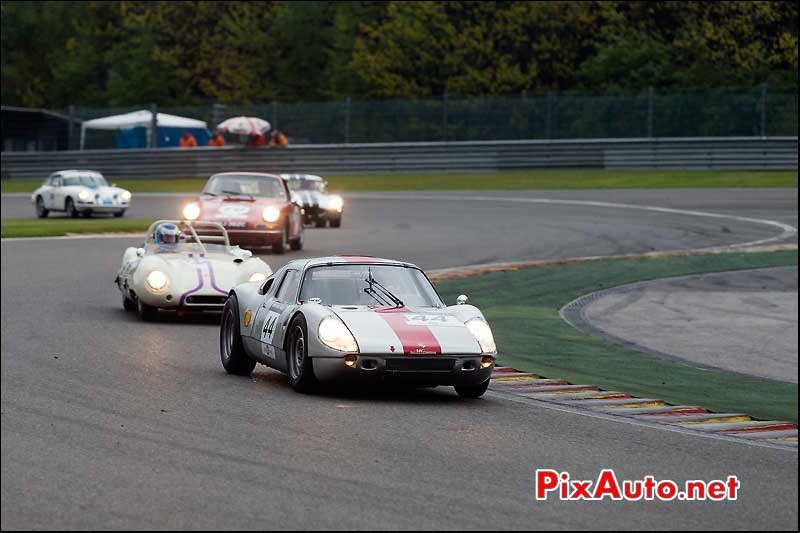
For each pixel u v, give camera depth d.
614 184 134.12
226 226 70.19
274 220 71.19
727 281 64.00
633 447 24.59
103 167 161.12
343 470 21.47
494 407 29.38
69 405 28.19
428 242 82.44
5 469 21.39
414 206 117.19
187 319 47.56
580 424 27.22
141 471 21.30
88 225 95.19
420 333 29.73
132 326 44.72
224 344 34.78
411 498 19.53
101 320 46.25
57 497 19.41
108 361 35.91
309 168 154.38
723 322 50.94
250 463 21.98
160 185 152.50
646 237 86.94
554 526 18.09
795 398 34.12
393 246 79.31
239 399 29.41
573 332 46.00
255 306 33.47
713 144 141.38
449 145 151.12
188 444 23.70
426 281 33.31
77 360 35.94
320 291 31.78
